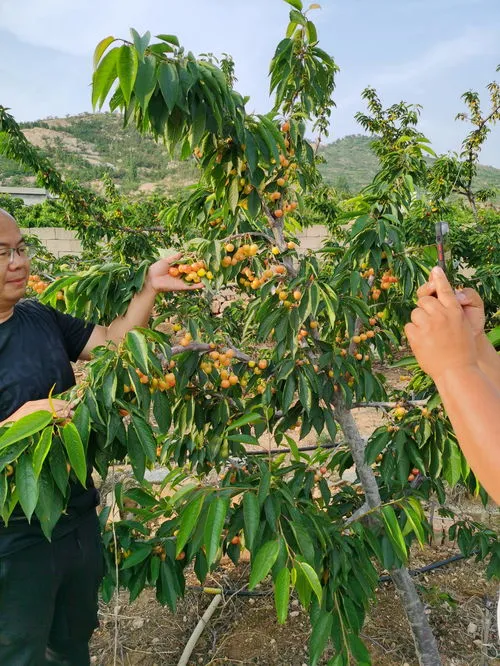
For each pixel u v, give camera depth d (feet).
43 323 6.35
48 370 6.06
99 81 4.79
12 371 5.79
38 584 5.76
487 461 2.01
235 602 10.68
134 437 4.72
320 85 6.97
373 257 6.48
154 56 4.94
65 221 24.03
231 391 7.36
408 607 7.70
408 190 7.59
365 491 7.28
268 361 7.27
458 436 2.17
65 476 4.30
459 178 21.75
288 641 9.59
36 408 4.54
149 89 4.64
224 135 5.88
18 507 5.57
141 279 5.94
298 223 8.60
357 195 7.92
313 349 7.11
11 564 5.61
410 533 7.43
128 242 17.39
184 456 7.54
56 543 5.92
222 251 6.13
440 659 8.46
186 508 4.91
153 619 10.27
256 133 5.96
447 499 13.25
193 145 5.34
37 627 5.81
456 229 21.20
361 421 19.61
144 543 6.55
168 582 6.26
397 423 6.82
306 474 7.61
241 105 5.67
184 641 9.73
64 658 6.68
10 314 6.07
